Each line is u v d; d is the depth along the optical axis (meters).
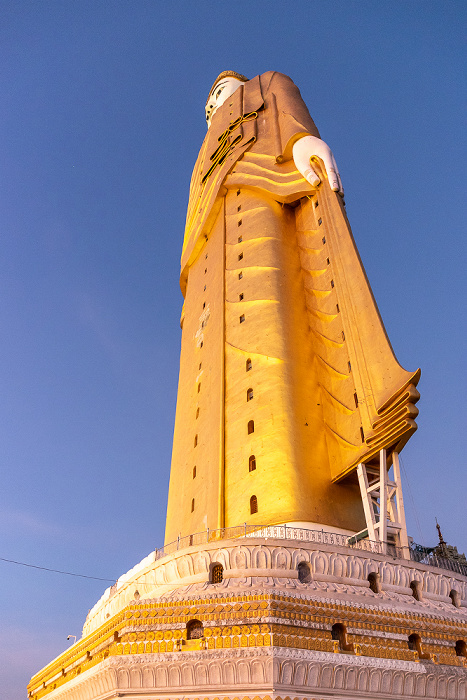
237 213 47.00
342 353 36.59
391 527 29.67
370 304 34.94
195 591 24.64
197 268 50.91
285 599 23.38
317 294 40.59
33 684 38.50
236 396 37.34
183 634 23.50
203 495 35.94
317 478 33.28
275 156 46.72
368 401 32.41
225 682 21.98
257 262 42.47
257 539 25.77
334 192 41.38
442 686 25.11
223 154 51.59
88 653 28.78
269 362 36.94
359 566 26.39
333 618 23.98
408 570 27.69
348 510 33.25
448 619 26.97
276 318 38.91
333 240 39.69
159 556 29.39
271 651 21.80
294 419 34.75
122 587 30.17
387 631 24.97
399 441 30.73
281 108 49.41
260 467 33.25
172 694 22.41
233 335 40.28
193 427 40.88
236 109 53.50
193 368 44.44
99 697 24.53
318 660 22.39
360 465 32.03
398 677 24.03
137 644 23.67
